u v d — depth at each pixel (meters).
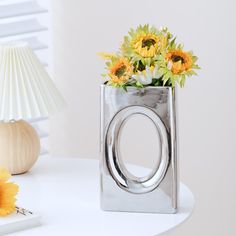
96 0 2.14
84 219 1.53
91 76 2.19
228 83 2.13
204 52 2.13
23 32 2.10
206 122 2.17
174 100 1.54
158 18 2.13
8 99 1.68
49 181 1.73
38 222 1.50
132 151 2.21
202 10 2.11
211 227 2.22
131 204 1.56
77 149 2.23
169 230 1.49
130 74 1.53
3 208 1.50
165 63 1.51
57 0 2.13
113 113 1.55
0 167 1.69
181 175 2.20
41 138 2.20
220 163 2.18
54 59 2.17
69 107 2.19
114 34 2.15
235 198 2.19
